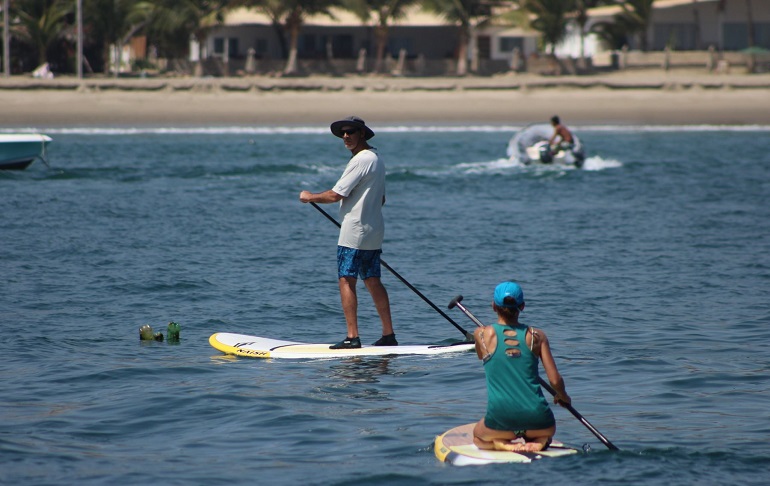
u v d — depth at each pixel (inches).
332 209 3102.9
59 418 1028.5
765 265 2082.9
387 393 1138.7
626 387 1161.4
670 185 3796.8
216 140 6008.9
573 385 1175.0
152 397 1109.7
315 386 1167.6
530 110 7460.6
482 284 1876.2
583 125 7273.6
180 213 2910.9
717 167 4495.6
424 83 7598.4
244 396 1117.1
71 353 1333.7
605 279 1924.2
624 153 5251.0
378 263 1384.1
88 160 4645.7
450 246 2348.7
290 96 7431.1
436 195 3486.7
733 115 7426.2
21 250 2208.4
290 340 1454.2
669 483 822.5
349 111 7377.0
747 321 1542.8
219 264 2074.3
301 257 2180.1
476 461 868.6
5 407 1067.9
